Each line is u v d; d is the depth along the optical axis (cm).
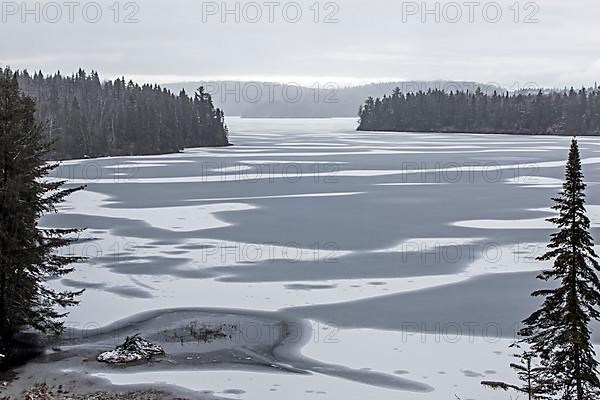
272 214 5697
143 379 2434
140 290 3522
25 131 2620
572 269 1734
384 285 3609
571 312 1717
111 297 3403
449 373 2492
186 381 2422
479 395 2302
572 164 1738
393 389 2361
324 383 2416
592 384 1748
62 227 5134
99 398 2267
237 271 3888
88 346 2748
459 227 5109
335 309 3228
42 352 2677
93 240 4688
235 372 2503
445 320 3067
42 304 2884
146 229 5059
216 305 3291
